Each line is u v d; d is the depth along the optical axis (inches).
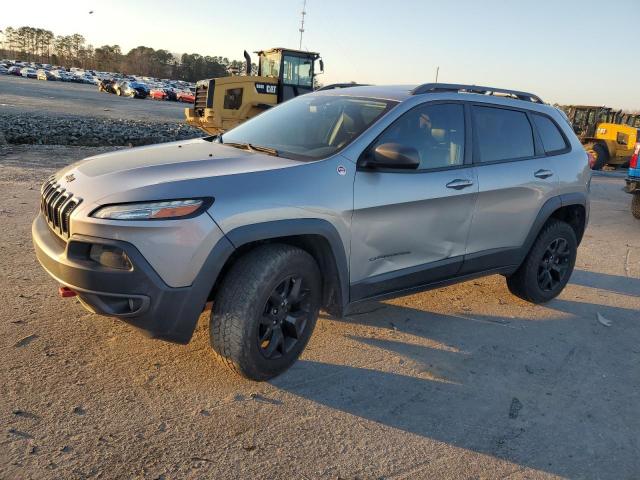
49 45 6422.2
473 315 192.2
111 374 132.4
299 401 129.6
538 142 197.2
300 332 139.0
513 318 192.9
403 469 109.8
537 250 197.0
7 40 6412.4
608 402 142.4
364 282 147.4
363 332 169.9
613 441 125.7
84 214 115.3
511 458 116.5
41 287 179.5
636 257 290.5
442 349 163.3
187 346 148.8
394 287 156.1
